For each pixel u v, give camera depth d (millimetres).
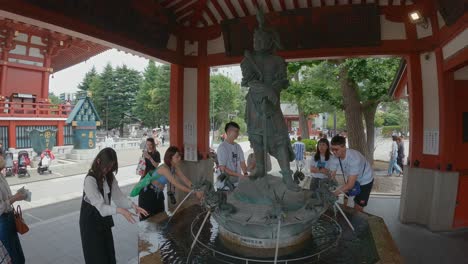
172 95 8406
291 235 3418
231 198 3873
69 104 21719
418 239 5797
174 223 4207
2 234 3984
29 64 19453
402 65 8297
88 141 20344
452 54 5562
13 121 18469
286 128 3895
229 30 7574
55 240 6016
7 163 14047
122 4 5863
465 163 6223
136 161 19703
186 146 8508
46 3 4633
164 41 7422
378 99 12344
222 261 3246
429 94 6418
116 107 47688
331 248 3441
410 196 6602
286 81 3797
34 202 9227
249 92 3869
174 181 4590
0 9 4211
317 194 3619
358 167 4840
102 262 3537
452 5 5141
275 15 7113
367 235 3764
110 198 3699
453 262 4895
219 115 36969
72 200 9461
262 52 3783
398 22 6664
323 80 12852
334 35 6895
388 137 37406
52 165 16969
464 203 6207
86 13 5230
